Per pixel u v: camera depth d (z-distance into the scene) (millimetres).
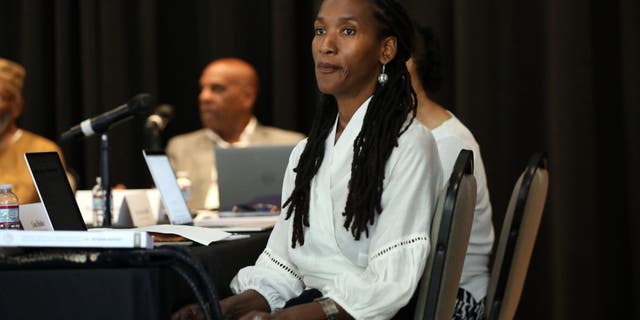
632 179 6027
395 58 3258
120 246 2465
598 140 6336
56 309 2469
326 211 3193
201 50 7594
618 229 6301
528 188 3664
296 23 7191
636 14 6039
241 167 5344
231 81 7113
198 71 7641
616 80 6312
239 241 3436
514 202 3725
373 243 3027
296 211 3250
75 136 4387
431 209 3088
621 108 6285
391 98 3193
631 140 6031
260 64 7449
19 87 5898
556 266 6160
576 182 6133
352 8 3174
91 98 7445
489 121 6480
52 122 7730
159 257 2451
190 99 7668
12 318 2488
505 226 3783
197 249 3090
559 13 6160
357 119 3211
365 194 3043
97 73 7477
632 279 6215
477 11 6426
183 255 2447
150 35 7430
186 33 7664
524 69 6488
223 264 3197
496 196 6480
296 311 2832
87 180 7418
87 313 2453
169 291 2715
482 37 6449
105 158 4348
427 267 3045
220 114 7113
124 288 2434
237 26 7363
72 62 7641
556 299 6164
